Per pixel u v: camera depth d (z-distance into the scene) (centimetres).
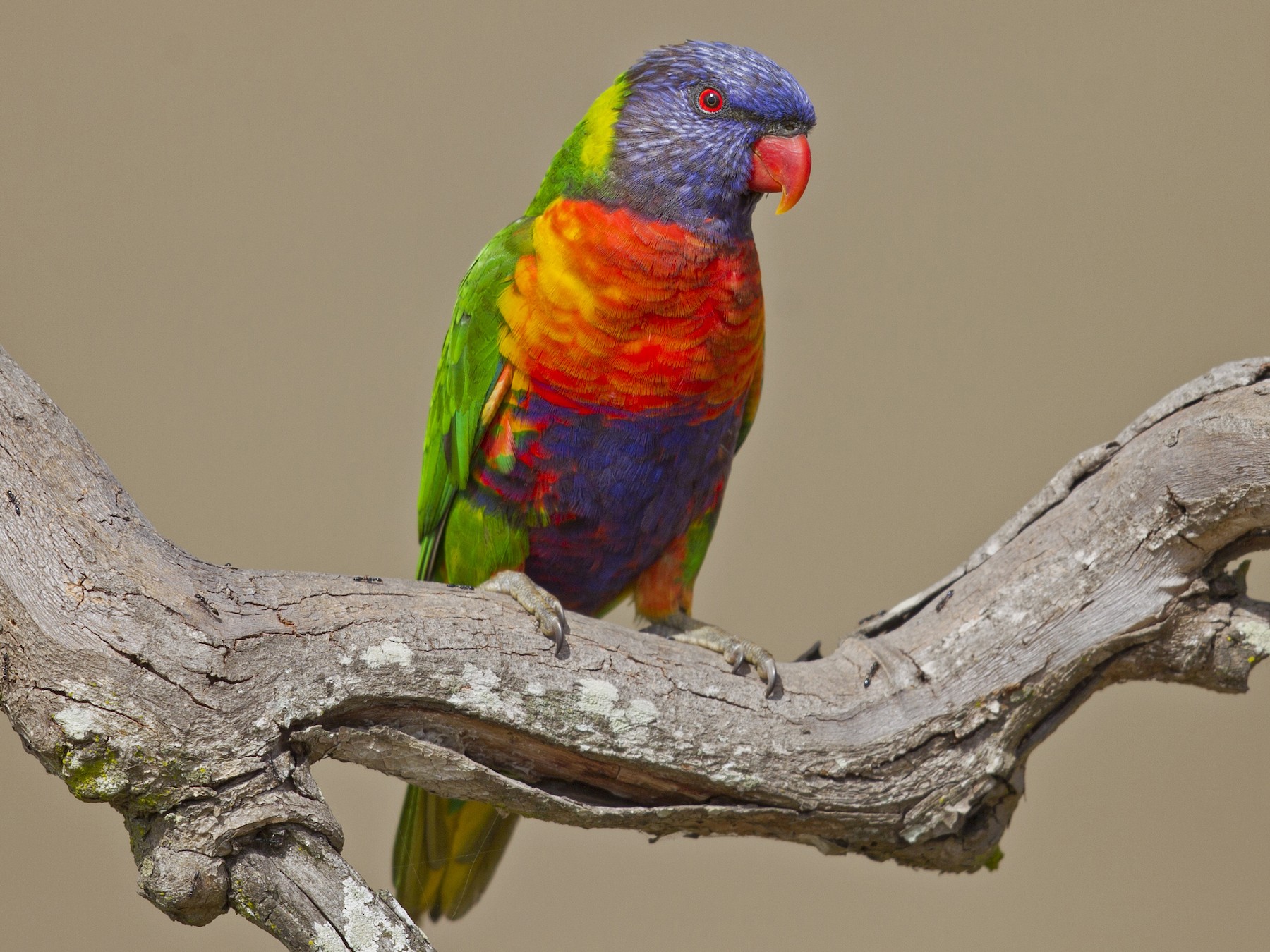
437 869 718
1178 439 536
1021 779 563
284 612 460
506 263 632
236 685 436
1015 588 561
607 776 521
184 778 421
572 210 617
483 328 634
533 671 500
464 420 651
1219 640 548
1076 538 559
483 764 505
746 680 544
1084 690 561
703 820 529
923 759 543
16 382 452
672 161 609
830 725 539
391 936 422
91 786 417
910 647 564
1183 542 539
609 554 697
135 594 431
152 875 421
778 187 623
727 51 639
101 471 454
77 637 420
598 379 612
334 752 467
